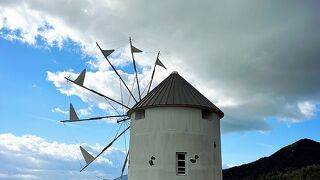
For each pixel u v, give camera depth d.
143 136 23.27
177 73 26.14
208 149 23.09
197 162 22.34
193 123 22.94
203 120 23.41
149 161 22.44
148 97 24.45
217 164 23.69
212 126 23.97
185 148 22.34
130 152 24.05
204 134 23.16
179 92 23.88
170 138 22.47
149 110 23.52
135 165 23.12
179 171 22.19
